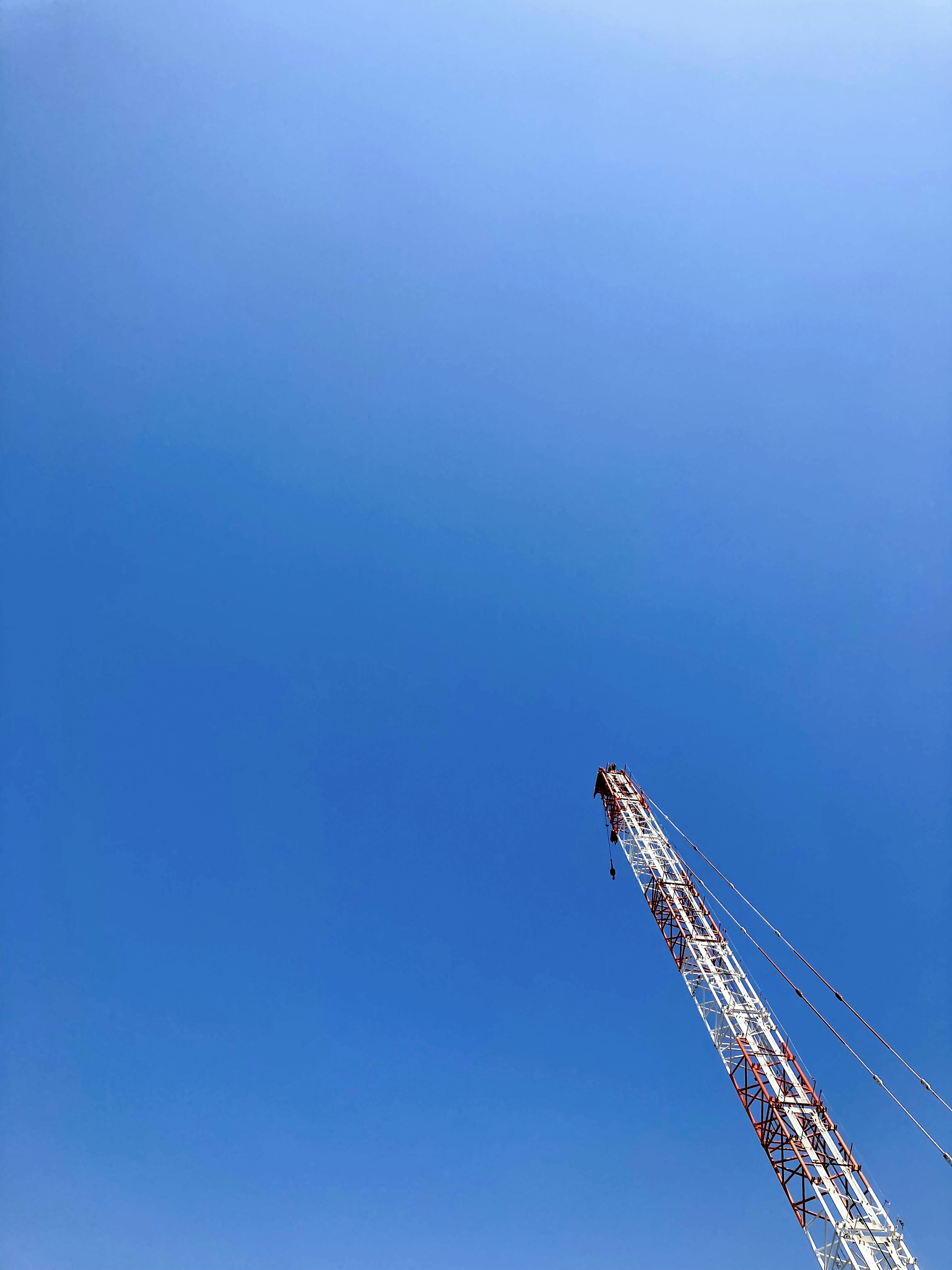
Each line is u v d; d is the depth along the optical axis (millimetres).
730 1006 59188
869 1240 44125
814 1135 50000
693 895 69812
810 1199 47406
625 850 78000
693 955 64438
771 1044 55812
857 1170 47281
